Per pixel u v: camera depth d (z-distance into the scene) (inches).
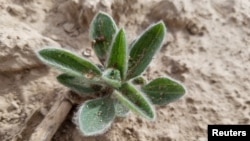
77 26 7.3
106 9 7.0
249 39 7.3
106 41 6.1
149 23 7.5
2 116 6.1
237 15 7.5
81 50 7.1
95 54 6.6
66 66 5.5
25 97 6.3
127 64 5.7
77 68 5.6
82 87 5.8
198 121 6.2
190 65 6.8
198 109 6.3
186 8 7.4
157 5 7.6
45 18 7.4
